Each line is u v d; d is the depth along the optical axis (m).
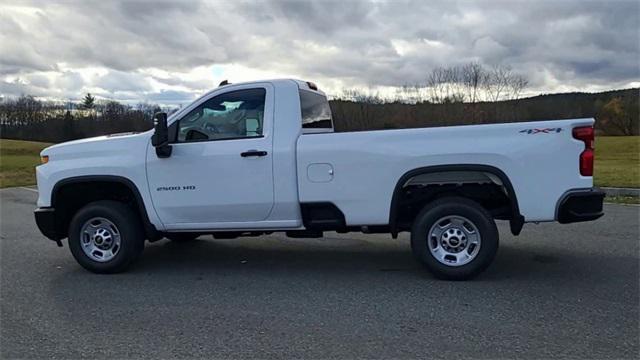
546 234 7.84
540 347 3.87
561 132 5.21
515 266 6.07
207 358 3.82
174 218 6.02
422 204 5.82
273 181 5.71
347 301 4.99
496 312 4.59
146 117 22.59
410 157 5.41
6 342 4.18
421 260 5.57
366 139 5.52
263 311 4.77
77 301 5.20
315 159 5.62
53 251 7.57
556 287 5.25
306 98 6.17
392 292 5.22
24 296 5.39
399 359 3.72
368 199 5.55
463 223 5.50
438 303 4.86
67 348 4.05
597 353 3.76
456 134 5.36
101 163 6.09
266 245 7.61
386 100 35.81
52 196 6.24
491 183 5.63
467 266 5.43
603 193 5.25
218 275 6.05
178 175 5.92
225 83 6.29
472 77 38.75
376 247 7.33
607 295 4.98
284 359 3.77
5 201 15.30
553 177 5.22
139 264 6.64
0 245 8.03
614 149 34.03
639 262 6.15
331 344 4.01
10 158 50.94
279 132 5.75
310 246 7.48
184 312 4.80
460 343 3.97
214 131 5.96
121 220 6.10
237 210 5.85
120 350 3.99
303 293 5.28
